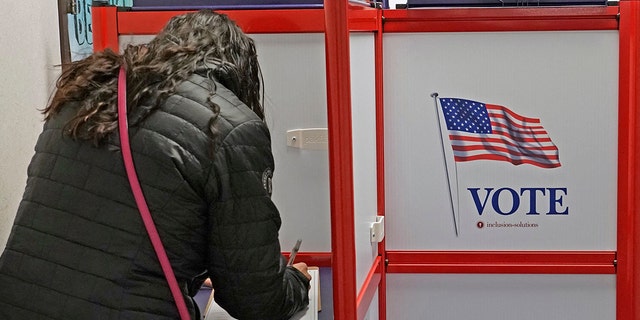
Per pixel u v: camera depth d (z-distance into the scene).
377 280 2.19
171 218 1.40
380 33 2.19
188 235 1.42
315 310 1.75
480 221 2.25
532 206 2.23
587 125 2.18
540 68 2.17
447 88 2.20
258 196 1.43
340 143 1.65
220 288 1.48
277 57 2.05
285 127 2.07
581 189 2.21
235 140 1.42
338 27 1.62
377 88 2.21
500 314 2.28
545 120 2.19
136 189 1.40
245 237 1.42
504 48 2.18
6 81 1.96
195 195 1.41
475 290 2.27
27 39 2.11
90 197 1.43
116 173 1.42
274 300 1.48
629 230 2.19
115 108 1.47
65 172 1.46
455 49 2.19
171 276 1.41
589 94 2.17
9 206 1.98
